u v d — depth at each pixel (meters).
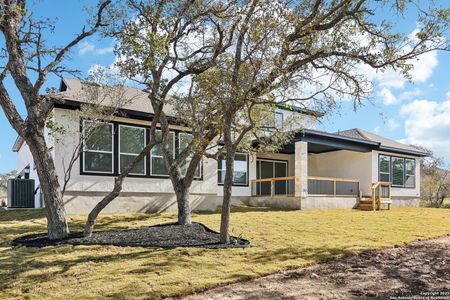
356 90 8.90
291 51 8.37
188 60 9.62
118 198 14.64
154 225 11.47
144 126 15.44
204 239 9.05
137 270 6.62
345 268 6.89
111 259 7.38
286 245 8.61
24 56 9.15
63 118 13.34
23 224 11.67
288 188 22.36
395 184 22.72
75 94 13.48
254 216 13.73
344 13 8.46
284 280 6.21
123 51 8.09
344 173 22.39
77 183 13.69
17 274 6.50
